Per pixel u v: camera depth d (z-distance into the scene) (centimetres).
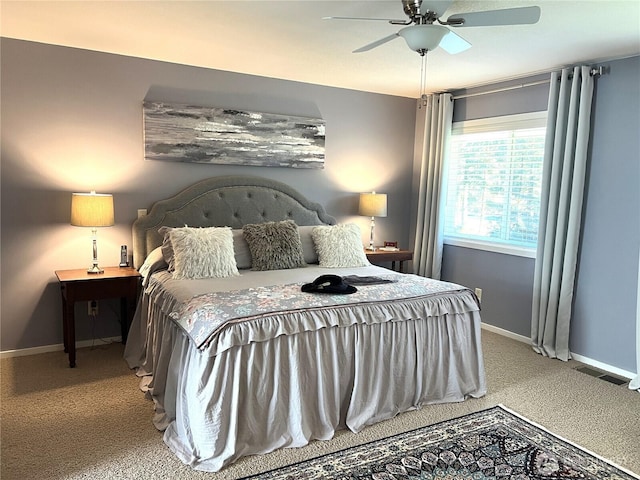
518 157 448
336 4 265
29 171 361
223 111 428
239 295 286
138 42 347
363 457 246
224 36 327
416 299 301
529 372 368
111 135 388
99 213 354
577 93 379
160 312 318
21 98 353
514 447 259
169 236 362
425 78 445
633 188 356
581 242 391
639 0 248
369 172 527
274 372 252
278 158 461
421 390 302
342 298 285
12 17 297
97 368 351
